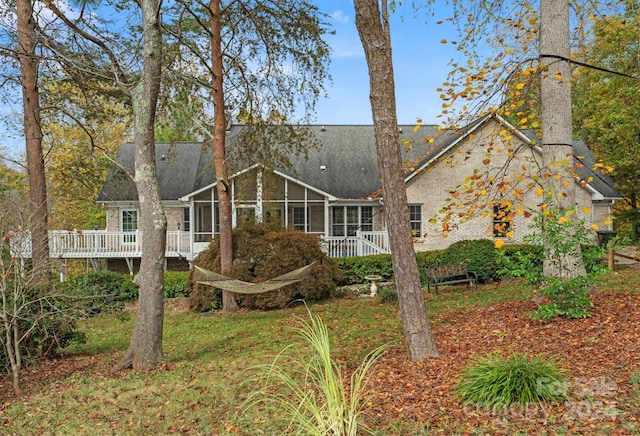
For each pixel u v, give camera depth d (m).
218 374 7.97
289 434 5.12
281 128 18.36
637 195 29.48
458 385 5.70
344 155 26.67
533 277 8.24
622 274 13.87
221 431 5.62
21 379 9.03
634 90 16.41
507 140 9.03
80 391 7.70
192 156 27.95
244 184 19.09
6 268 8.66
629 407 4.73
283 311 15.93
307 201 23.42
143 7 9.07
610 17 15.34
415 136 27.27
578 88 18.28
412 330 7.19
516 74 8.95
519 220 21.59
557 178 7.96
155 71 9.06
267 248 17.09
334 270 18.00
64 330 10.39
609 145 26.47
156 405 6.78
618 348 6.39
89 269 26.86
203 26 15.99
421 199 22.36
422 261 19.23
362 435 4.89
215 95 16.70
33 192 15.09
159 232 9.15
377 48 7.04
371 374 6.69
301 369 7.23
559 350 6.64
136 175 9.17
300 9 16.53
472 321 9.66
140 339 9.04
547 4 9.69
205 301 17.08
